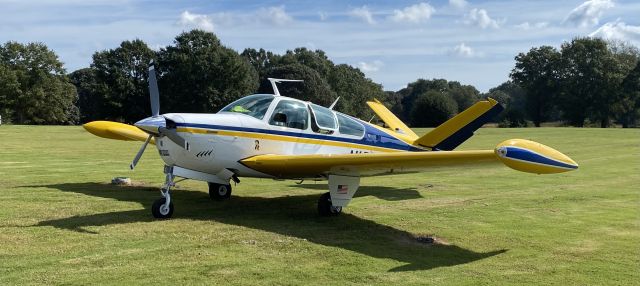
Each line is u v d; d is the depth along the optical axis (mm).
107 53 63594
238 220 6465
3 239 5129
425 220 6664
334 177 6801
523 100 80562
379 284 4078
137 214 6590
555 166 4754
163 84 60344
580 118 70312
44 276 4043
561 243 5516
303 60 85250
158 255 4723
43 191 8281
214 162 6742
